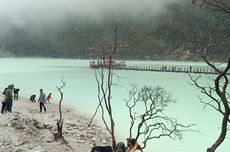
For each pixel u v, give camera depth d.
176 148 29.38
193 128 38.41
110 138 30.97
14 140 16.80
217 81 10.60
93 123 37.66
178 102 59.72
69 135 29.56
